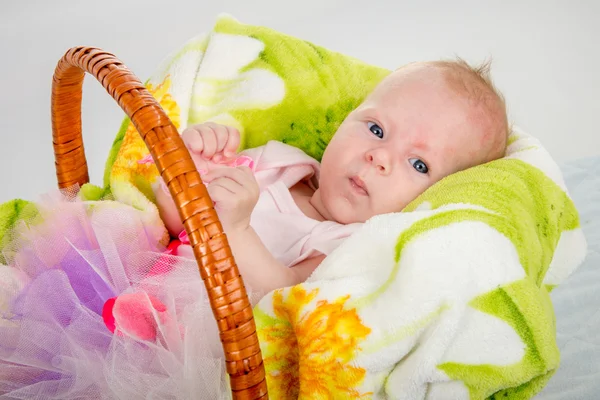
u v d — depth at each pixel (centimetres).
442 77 137
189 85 154
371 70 162
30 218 124
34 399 105
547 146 228
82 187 135
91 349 108
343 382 100
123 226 119
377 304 101
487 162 135
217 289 83
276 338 109
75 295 110
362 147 134
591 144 228
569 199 129
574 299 148
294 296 106
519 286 100
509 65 259
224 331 84
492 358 97
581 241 130
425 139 132
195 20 283
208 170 119
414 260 100
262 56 159
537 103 243
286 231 134
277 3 295
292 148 152
